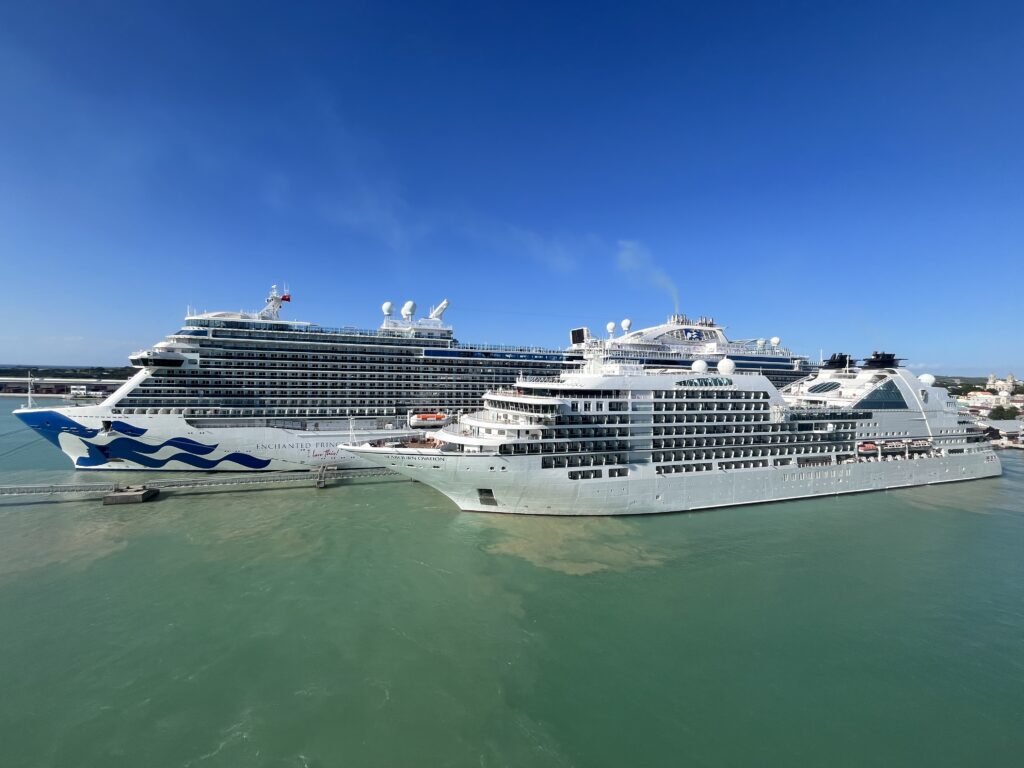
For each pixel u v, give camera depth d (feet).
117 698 78.79
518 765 68.39
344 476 209.97
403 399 254.88
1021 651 95.86
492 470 153.79
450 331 276.41
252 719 75.20
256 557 129.59
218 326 233.96
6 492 172.45
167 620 99.91
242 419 221.05
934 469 217.36
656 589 116.57
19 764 66.74
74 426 204.13
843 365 241.55
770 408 188.55
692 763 69.31
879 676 88.07
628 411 167.22
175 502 176.24
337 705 78.33
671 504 169.89
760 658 92.27
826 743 73.20
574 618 103.86
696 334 318.04
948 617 107.24
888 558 136.46
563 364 283.18
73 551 131.75
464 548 137.08
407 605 107.24
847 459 202.59
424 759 69.10
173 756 68.49
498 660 90.02
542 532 149.18
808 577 124.26
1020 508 183.83
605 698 81.35
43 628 96.58
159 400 216.95
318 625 99.04
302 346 240.53
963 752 72.02
